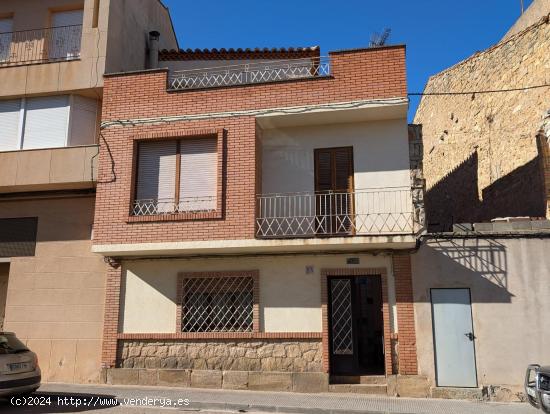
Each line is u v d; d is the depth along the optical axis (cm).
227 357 1183
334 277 1194
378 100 1154
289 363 1153
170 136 1224
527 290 1096
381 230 1179
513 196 1474
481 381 1077
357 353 1179
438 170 2114
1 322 1404
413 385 1095
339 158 1241
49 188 1355
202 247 1150
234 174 1176
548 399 744
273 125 1254
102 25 1376
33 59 1454
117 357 1233
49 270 1346
